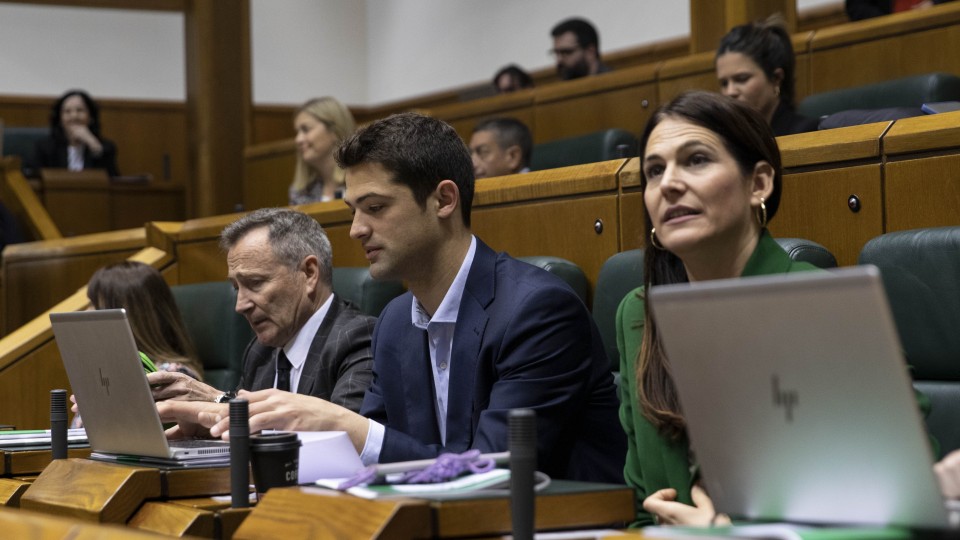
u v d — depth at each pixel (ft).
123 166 22.76
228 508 4.24
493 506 3.51
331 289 6.86
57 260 11.85
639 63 18.20
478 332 5.12
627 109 12.86
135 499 4.50
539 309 5.03
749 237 4.35
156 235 10.27
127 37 23.00
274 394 4.86
